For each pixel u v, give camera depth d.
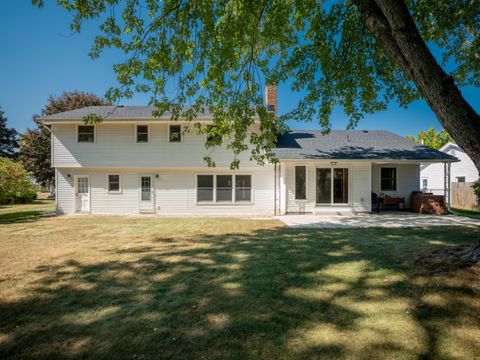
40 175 27.58
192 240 8.01
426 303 3.49
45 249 6.92
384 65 7.86
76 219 13.44
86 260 5.86
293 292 4.02
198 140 15.55
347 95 8.34
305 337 2.83
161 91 6.20
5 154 33.41
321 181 14.88
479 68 7.66
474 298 3.53
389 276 4.51
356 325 3.04
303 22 7.46
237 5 5.61
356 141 16.81
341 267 5.12
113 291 4.14
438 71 4.09
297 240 7.82
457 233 8.62
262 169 15.66
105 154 15.57
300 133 18.72
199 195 15.77
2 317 3.35
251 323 3.13
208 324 3.13
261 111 6.68
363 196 14.64
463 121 3.97
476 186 15.11
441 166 22.77
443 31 7.16
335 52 7.76
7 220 13.07
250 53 6.68
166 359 2.51
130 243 7.62
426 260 5.05
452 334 2.80
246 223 11.68
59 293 4.08
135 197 15.80
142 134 15.64
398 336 2.80
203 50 5.95
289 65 7.92
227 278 4.66
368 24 4.73
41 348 2.71
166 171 15.81
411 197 16.14
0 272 5.07
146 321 3.22
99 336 2.91
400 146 15.95
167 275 4.85
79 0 4.95
